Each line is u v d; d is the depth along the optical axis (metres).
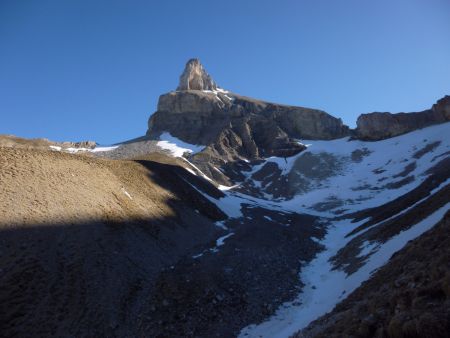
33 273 27.02
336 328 18.45
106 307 27.39
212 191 74.00
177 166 76.31
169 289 32.19
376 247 36.69
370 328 14.48
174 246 41.78
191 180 71.62
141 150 149.38
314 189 112.81
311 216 79.38
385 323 14.08
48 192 36.09
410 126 150.00
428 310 12.48
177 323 28.38
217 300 32.25
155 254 37.53
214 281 35.25
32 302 25.00
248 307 32.41
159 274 34.44
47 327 23.92
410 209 44.34
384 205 72.75
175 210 50.66
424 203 38.91
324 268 43.16
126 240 36.47
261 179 124.69
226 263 40.03
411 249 24.27
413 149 121.81
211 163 127.56
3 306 23.94
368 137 153.00
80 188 39.91
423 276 16.25
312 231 62.03
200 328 28.47
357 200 94.62
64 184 38.84
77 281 28.28
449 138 116.62
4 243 28.22
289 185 117.25
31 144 135.75
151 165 62.84
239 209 69.12
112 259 32.53
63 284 27.41
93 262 30.91
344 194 101.06
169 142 158.25
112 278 30.44
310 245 53.38
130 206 43.31
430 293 13.76
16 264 27.06
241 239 49.38
